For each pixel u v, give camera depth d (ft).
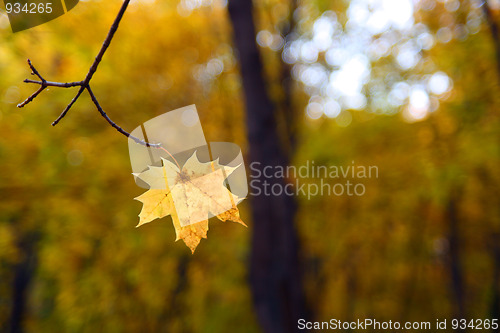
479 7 19.21
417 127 22.89
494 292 33.30
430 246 30.07
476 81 19.67
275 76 26.61
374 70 26.22
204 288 27.37
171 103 23.35
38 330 29.71
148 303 25.88
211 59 25.62
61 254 23.62
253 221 16.19
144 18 23.90
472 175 20.81
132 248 23.82
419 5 22.53
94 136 21.49
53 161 21.12
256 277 16.40
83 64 18.66
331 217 26.16
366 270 31.14
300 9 27.40
